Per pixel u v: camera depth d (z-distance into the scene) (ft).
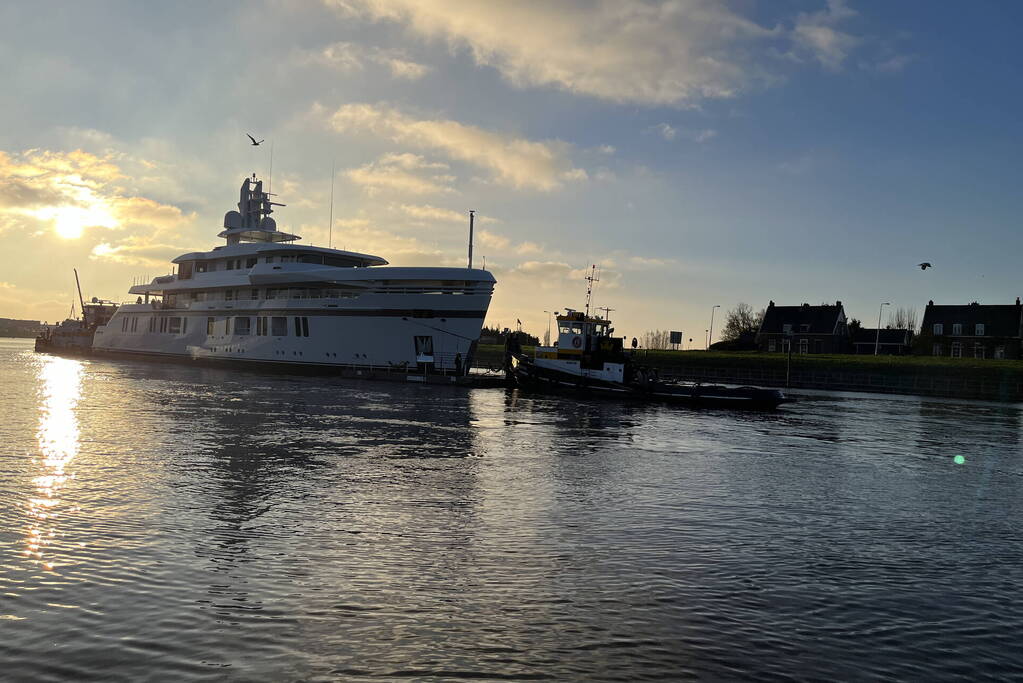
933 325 325.42
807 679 23.77
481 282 173.27
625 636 26.78
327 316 188.96
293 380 174.29
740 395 140.67
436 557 35.94
